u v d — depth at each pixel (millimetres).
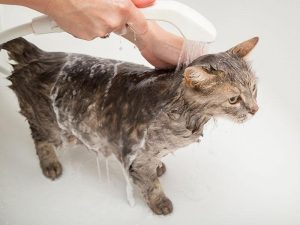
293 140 1455
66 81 1168
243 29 1483
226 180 1385
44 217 1298
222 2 1466
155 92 1056
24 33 1036
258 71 1502
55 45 1583
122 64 1173
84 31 939
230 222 1287
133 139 1113
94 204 1332
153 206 1289
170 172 1406
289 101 1476
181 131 1062
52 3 900
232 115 1027
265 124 1495
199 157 1442
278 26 1428
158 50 1055
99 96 1143
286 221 1276
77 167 1415
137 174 1198
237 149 1458
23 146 1459
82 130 1234
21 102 1269
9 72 1424
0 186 1360
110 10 888
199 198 1343
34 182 1374
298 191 1345
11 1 926
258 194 1346
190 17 916
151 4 926
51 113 1230
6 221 1274
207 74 928
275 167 1404
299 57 1413
